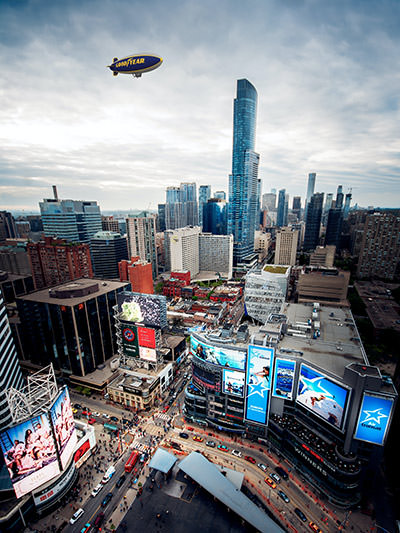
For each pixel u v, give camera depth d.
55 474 90.69
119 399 141.75
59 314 146.88
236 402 117.56
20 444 82.06
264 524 82.19
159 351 150.88
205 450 113.81
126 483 100.75
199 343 121.62
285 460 108.81
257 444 116.75
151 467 101.19
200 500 94.62
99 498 95.31
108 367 163.62
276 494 95.94
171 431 124.44
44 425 86.25
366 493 94.81
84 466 107.50
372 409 86.25
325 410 97.12
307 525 86.62
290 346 116.06
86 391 148.62
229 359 114.38
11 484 88.69
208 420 124.44
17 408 85.31
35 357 167.12
